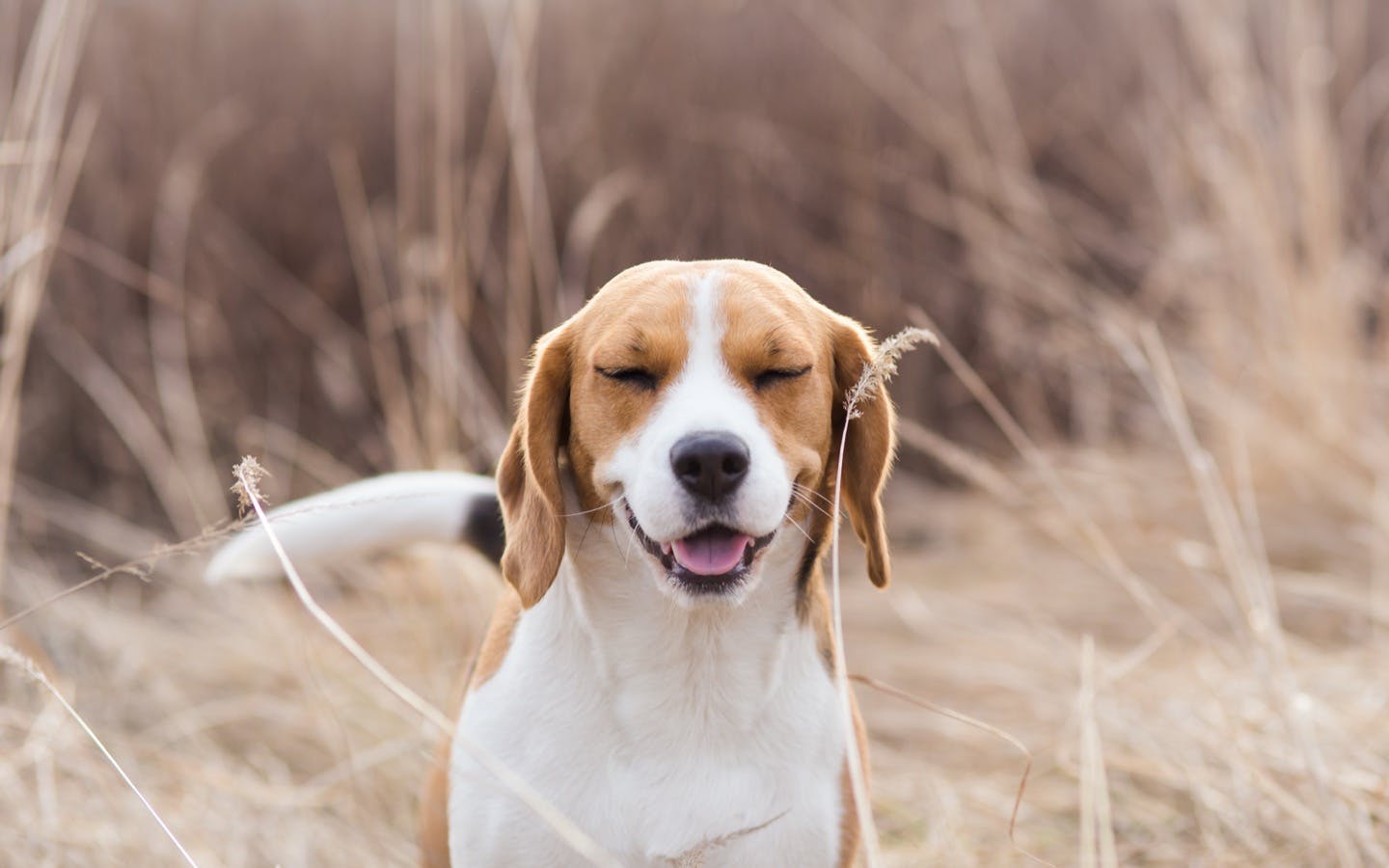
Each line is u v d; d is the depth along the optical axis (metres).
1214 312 7.79
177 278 7.90
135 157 8.27
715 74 8.90
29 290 5.14
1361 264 8.77
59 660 6.10
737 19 9.03
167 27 8.61
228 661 6.13
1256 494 7.29
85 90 8.22
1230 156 7.87
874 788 5.25
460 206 6.89
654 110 8.70
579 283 7.66
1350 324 7.88
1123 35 9.73
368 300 8.27
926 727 5.72
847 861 3.53
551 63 8.84
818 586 3.66
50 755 4.63
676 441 3.10
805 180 8.79
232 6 8.80
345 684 5.69
